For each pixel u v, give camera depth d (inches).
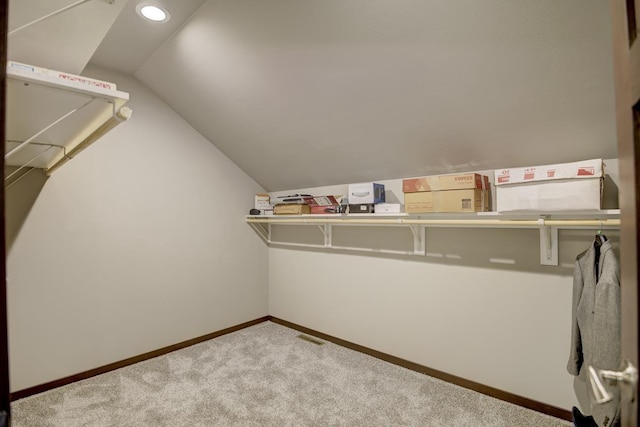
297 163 115.3
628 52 21.3
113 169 98.7
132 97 102.7
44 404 77.7
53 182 87.5
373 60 67.4
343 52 68.3
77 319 91.0
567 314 71.8
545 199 63.9
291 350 110.2
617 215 59.6
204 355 106.2
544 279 74.9
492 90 63.6
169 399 79.9
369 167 102.1
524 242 78.0
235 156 126.1
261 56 77.0
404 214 88.4
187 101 105.6
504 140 73.2
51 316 86.6
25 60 51.3
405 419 72.1
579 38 50.4
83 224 92.6
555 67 55.5
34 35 44.5
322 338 121.6
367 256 108.8
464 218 83.4
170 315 110.9
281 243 137.9
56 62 52.5
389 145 89.2
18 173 82.1
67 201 89.9
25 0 36.9
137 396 81.2
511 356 79.4
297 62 74.8
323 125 91.5
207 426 69.7
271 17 66.7
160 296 108.5
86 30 43.7
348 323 114.0
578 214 64.0
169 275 111.0
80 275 91.7
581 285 62.0
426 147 84.7
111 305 97.4
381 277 105.1
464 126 73.9
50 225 86.9
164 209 110.0
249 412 74.7
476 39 56.4
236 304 131.0
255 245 138.5
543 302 75.0
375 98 76.0
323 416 73.2
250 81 86.0
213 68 87.0
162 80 100.3
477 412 74.7
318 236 124.3
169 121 111.9
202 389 84.6
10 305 80.7
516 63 57.4
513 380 79.0
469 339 86.4
